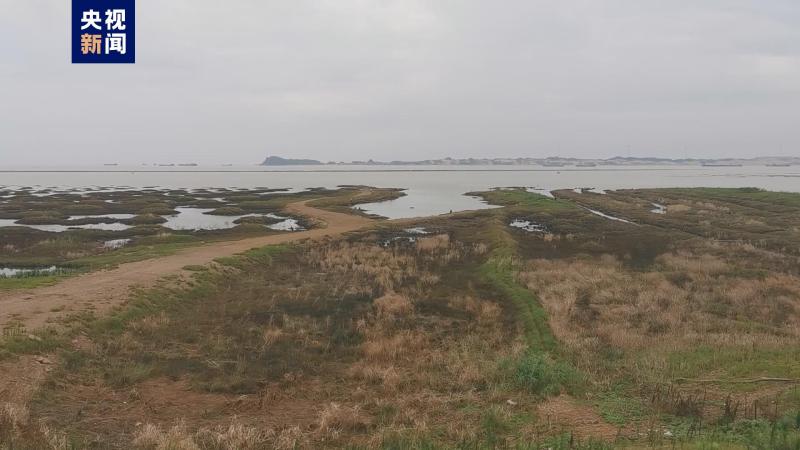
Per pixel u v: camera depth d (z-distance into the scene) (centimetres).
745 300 2288
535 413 1147
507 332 1859
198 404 1205
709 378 1320
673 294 2394
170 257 3006
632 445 932
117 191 9638
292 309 2123
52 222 5138
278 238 3953
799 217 5003
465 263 3222
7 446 884
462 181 14638
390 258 3288
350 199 7812
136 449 948
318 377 1408
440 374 1428
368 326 1906
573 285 2533
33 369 1284
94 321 1688
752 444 888
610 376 1382
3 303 1839
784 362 1370
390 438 1009
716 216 5275
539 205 6350
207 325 1856
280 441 1005
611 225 4819
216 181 14788
